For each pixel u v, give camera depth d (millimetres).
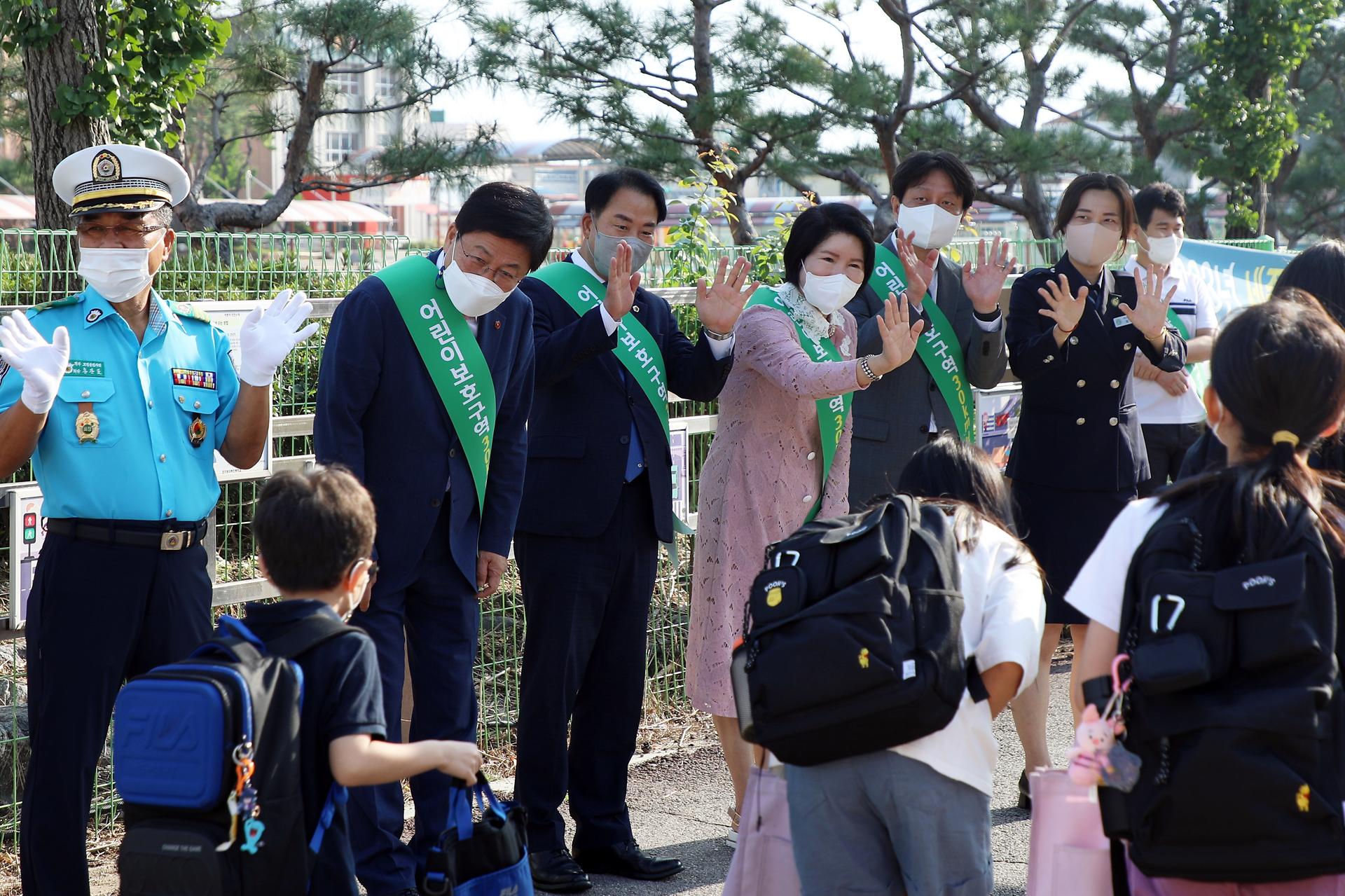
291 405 5270
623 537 4191
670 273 7043
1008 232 18188
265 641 2555
